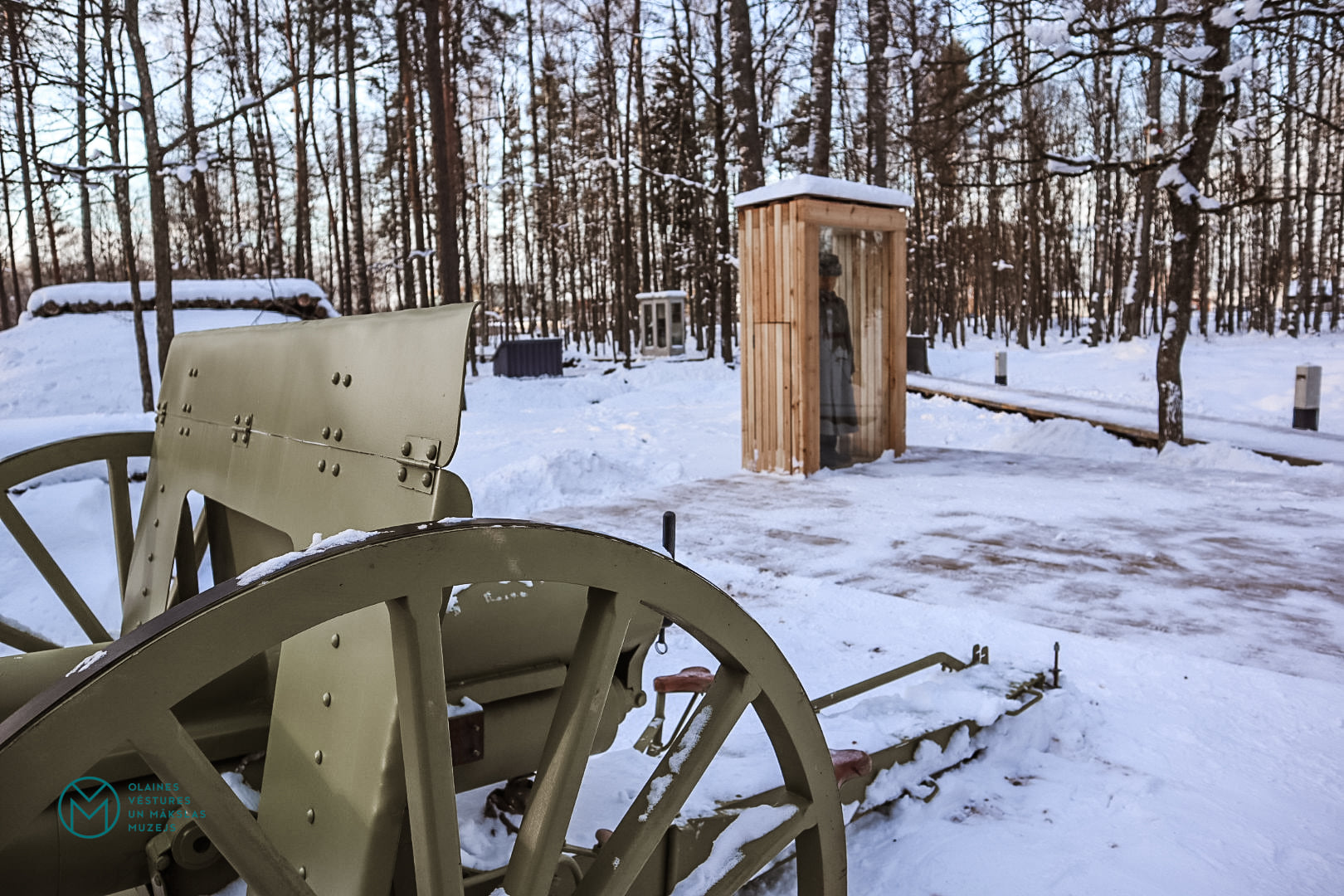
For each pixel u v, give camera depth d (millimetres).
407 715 1106
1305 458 8367
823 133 12852
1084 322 61062
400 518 1245
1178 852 2344
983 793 2654
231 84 22516
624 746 2855
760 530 6188
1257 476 7984
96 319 16516
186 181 9523
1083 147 31875
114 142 10758
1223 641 3883
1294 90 10477
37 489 6562
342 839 1207
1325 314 50781
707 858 1791
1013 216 43719
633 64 28328
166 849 1328
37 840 1297
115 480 2625
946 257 43719
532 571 1184
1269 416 13500
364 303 23219
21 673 1493
